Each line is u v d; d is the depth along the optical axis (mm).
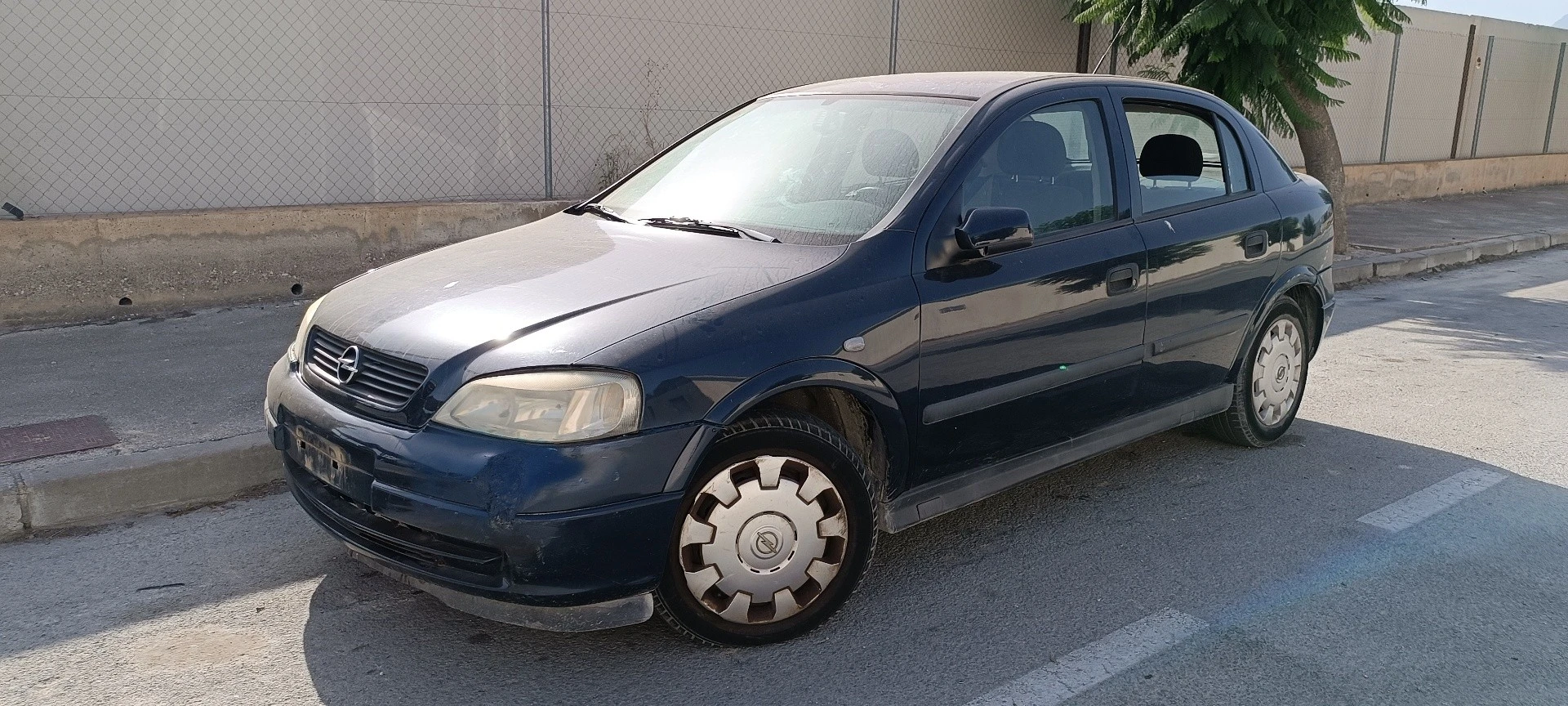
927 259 3471
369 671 3111
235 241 7152
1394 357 7145
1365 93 15625
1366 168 15562
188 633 3314
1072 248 3887
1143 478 4762
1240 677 3139
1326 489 4637
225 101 7418
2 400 5105
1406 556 3979
